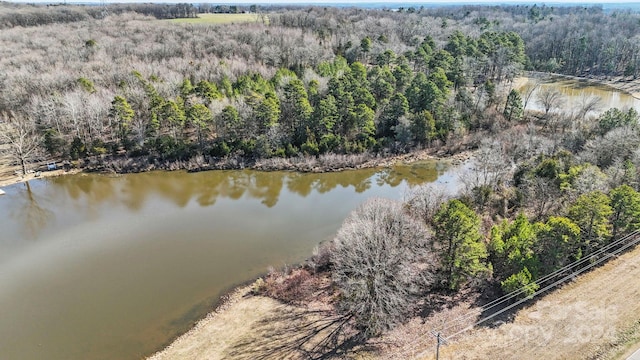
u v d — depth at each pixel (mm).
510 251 41250
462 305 38781
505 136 79875
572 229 39312
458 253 39312
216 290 44375
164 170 75688
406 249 39344
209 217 59625
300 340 36188
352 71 92125
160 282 45844
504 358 32625
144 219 59281
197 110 75438
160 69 100312
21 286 45781
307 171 75250
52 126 81562
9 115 85688
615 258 43156
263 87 87875
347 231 42625
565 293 38938
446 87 89750
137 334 38844
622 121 69562
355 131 81438
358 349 34781
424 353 33656
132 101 84750
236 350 35688
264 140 77375
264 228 56500
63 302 43219
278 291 42875
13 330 39781
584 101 88125
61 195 66938
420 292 39844
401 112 83375
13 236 55562
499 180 61188
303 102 78812
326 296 41688
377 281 35594
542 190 52469
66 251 51969
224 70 99875
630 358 32125
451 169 75375
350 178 73250
